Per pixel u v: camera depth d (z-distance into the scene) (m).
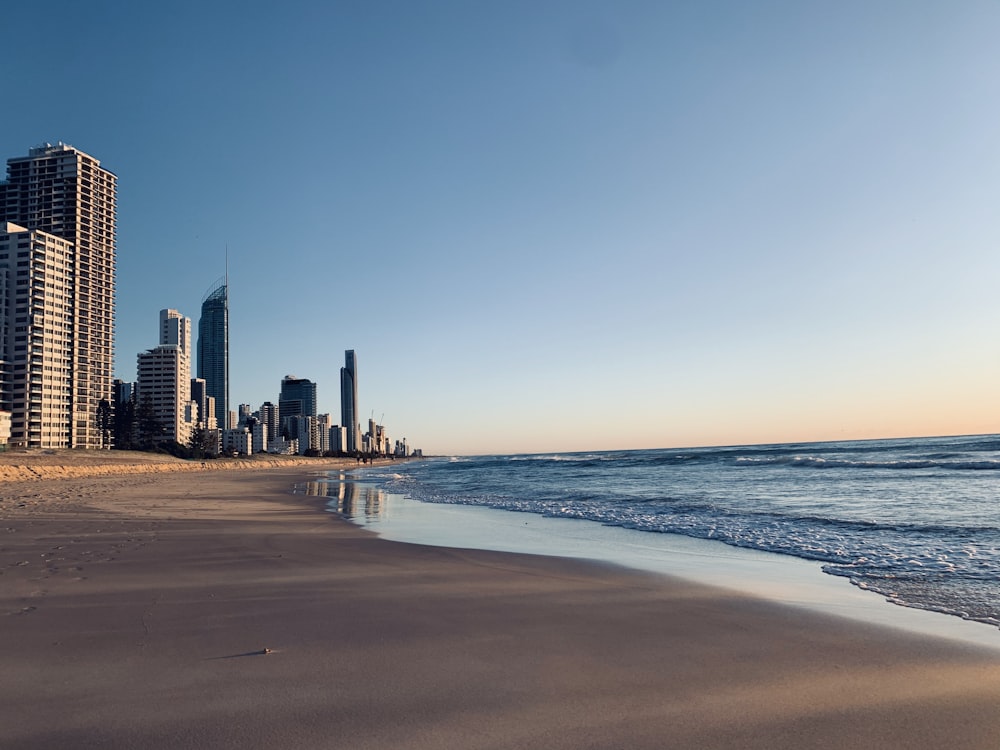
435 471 82.00
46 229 152.88
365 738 4.33
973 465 39.50
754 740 4.31
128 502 26.66
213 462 151.50
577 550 13.12
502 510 22.97
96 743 4.25
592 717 4.69
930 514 17.56
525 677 5.52
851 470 41.09
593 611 7.89
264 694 5.09
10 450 110.12
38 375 138.25
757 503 22.23
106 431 156.25
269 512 22.59
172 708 4.82
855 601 8.40
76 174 156.75
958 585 9.26
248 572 10.34
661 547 13.45
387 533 16.27
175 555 12.00
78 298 149.88
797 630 7.02
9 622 7.14
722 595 8.81
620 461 81.44
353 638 6.64
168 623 7.16
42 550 12.46
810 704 4.93
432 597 8.64
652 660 5.98
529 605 8.20
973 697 5.04
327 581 9.67
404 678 5.47
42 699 4.98
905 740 4.30
